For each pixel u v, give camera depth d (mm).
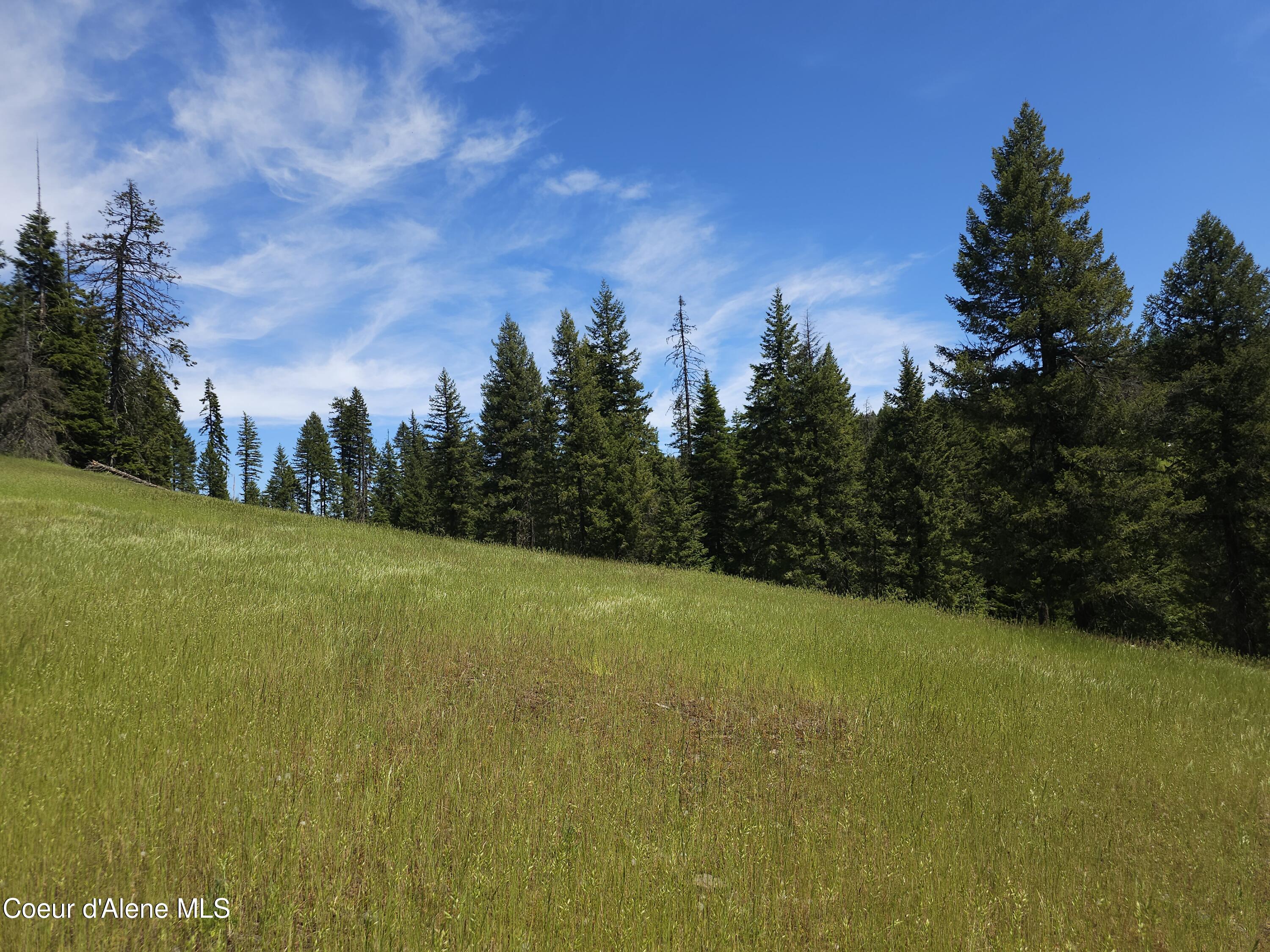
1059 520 17922
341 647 7410
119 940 2686
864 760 5621
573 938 2988
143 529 14922
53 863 3109
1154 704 8172
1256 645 21859
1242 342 22219
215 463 83188
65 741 4336
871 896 3527
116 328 31641
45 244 36156
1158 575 20547
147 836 3410
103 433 37031
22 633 6242
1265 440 20875
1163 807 5168
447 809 4062
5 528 12398
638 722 6188
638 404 43719
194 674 5922
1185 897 3914
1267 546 21609
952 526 30297
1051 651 11883
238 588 9828
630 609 12070
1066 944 3301
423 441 71125
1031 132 20094
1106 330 17953
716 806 4512
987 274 20141
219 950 2670
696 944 3039
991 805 4898
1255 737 7188
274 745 4699
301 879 3248
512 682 7129
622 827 4051
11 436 30234
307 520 24641
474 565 16922
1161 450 20484
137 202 31906
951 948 3174
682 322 41906
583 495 36000
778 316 35969
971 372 19453
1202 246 23266
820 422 32312
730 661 8617
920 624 13445
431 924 2928
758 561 36094
